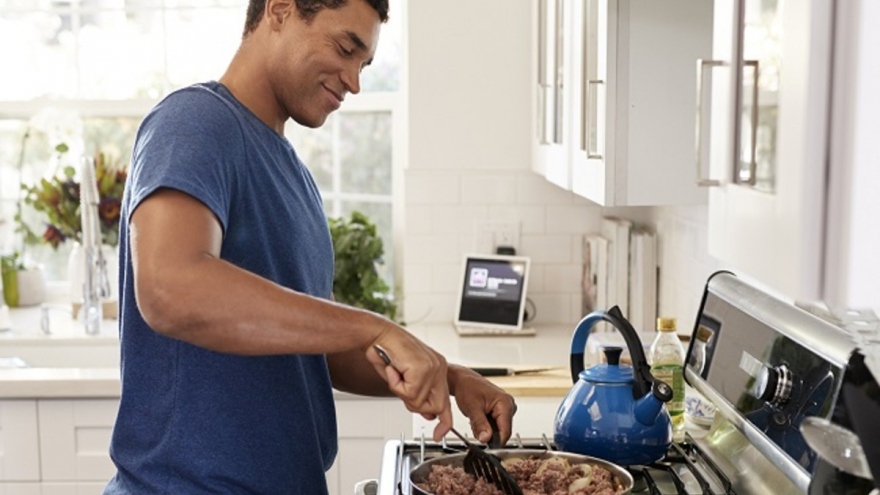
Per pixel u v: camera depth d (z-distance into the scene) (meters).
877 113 1.03
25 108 3.95
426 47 3.59
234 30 3.92
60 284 3.98
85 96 3.96
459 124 3.62
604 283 3.32
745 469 1.71
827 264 1.09
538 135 3.41
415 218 3.66
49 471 2.95
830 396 1.36
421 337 3.45
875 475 1.17
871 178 1.03
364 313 1.47
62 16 3.94
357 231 3.57
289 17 1.70
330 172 3.95
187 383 1.62
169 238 1.41
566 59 2.80
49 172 3.95
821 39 1.07
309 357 1.81
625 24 2.32
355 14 1.69
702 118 1.46
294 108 1.75
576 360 1.97
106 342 3.43
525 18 3.59
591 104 2.47
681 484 1.70
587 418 1.79
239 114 1.65
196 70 3.94
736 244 1.35
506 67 3.61
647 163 2.35
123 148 3.96
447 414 1.49
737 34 1.30
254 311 1.40
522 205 3.66
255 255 1.65
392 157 3.87
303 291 1.73
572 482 1.65
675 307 3.06
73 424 2.94
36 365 3.43
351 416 2.94
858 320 1.53
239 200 1.62
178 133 1.52
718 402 1.74
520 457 1.79
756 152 1.27
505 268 3.53
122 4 3.92
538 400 2.58
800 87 1.10
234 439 1.64
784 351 1.54
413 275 3.68
